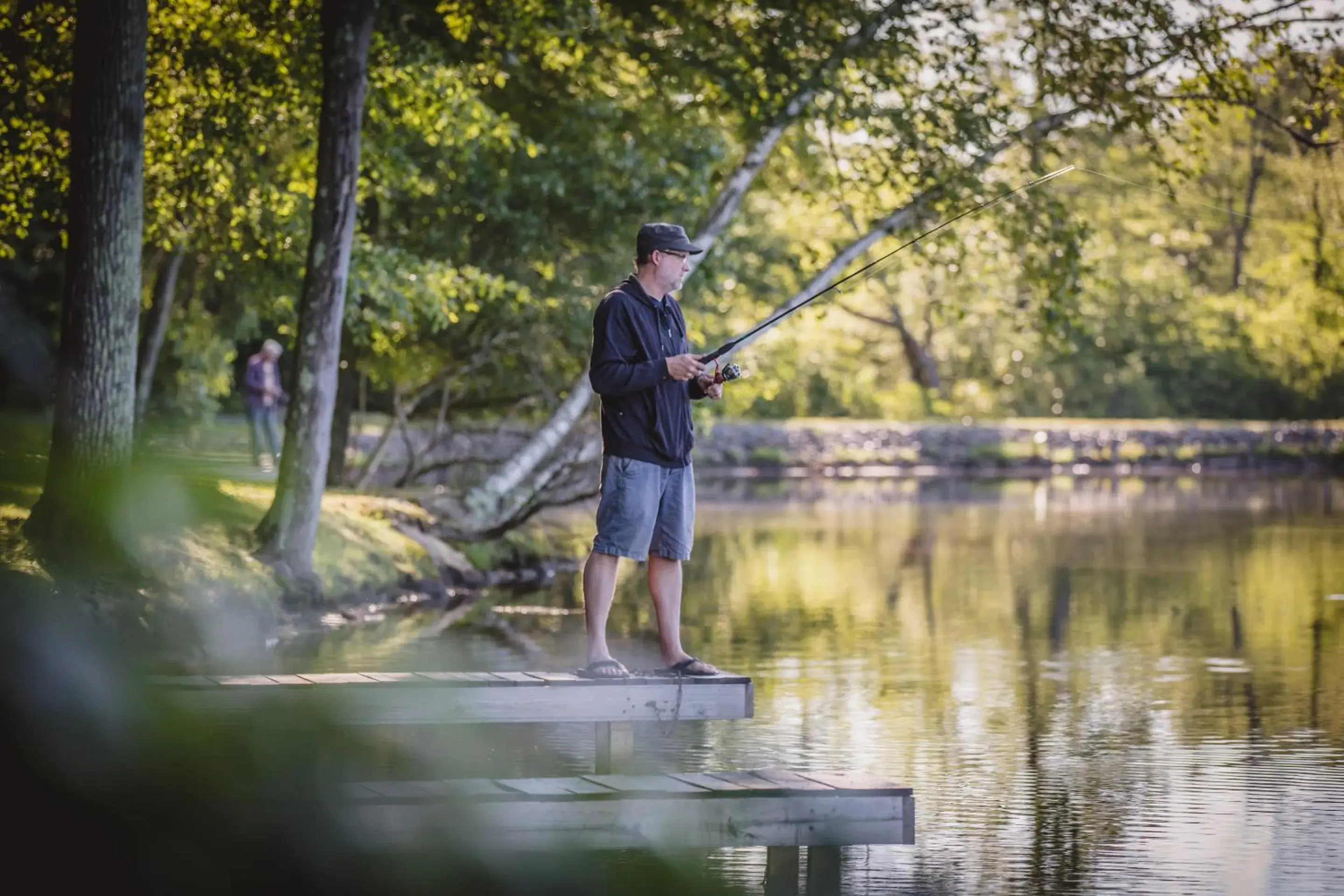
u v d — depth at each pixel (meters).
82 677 10.39
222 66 18.22
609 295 7.62
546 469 22.58
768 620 16.45
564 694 7.73
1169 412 58.09
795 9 19.53
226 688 7.73
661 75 20.19
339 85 15.83
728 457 51.19
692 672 7.93
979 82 19.92
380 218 22.41
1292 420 58.31
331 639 14.52
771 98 19.72
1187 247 55.22
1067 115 19.84
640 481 7.64
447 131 19.14
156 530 14.62
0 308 28.69
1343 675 12.92
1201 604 17.67
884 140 20.55
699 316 23.69
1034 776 9.23
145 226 20.72
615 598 18.72
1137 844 7.79
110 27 13.49
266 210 20.59
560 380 24.17
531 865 7.14
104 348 13.62
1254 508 33.59
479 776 8.84
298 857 6.85
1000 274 22.28
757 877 7.16
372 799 6.77
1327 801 8.64
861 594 18.73
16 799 7.64
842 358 57.38
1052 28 18.86
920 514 32.03
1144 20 18.42
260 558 15.80
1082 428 53.97
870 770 9.36
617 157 22.28
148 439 24.22
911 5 19.53
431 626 15.64
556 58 21.14
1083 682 12.55
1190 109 19.30
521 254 22.41
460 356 24.30
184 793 7.88
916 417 55.19
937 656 13.98
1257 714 11.21
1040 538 26.45
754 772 7.34
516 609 17.44
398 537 19.14
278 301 21.98
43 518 13.43
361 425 27.61
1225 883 7.16
